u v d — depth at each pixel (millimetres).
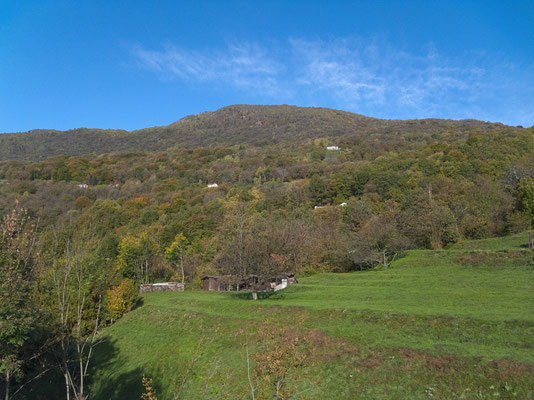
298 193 110938
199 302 40219
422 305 27438
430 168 95812
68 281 13875
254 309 33438
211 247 73562
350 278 46562
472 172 86000
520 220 59688
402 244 56312
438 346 19547
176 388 23391
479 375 16312
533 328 19188
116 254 66000
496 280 33656
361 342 22156
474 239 64375
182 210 100250
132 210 100500
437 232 61281
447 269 43031
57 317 14477
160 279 74875
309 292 39125
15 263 13961
